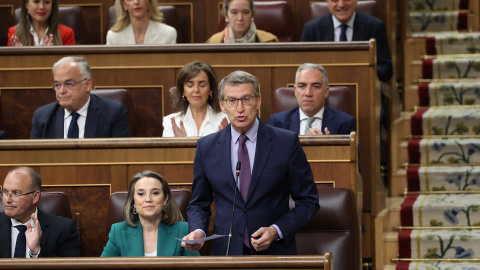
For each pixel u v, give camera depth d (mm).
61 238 13000
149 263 10383
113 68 17734
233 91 11406
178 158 13867
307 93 15352
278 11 21047
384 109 18938
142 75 17688
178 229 12383
